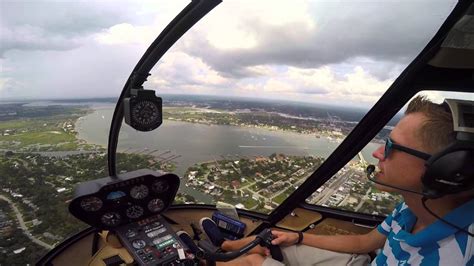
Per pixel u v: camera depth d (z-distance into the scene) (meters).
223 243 1.06
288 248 0.90
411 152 0.49
